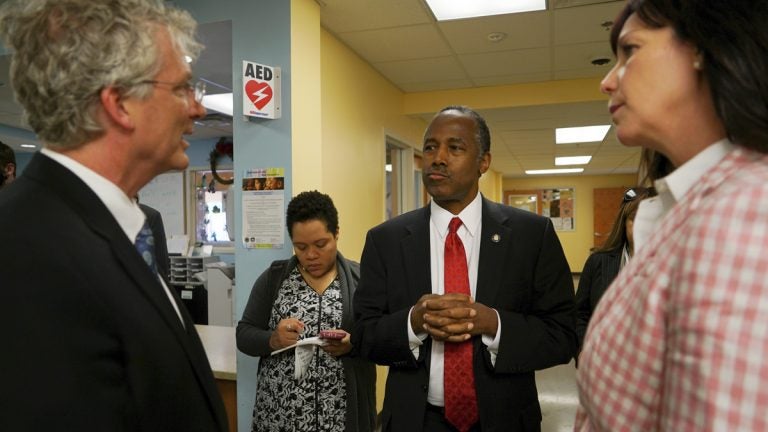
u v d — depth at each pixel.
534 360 1.12
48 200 0.62
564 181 13.12
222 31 2.55
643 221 0.64
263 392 1.61
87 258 0.60
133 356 0.61
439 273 1.24
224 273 4.16
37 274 0.56
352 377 1.55
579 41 3.25
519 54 3.51
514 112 4.64
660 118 0.53
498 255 1.20
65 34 0.64
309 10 2.53
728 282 0.40
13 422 0.53
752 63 0.46
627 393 0.51
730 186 0.44
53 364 0.55
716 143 0.52
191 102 0.78
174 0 2.51
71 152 0.68
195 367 0.71
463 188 1.22
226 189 6.34
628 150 7.71
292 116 2.34
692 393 0.41
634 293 0.51
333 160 3.11
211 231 6.43
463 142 1.20
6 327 0.54
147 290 0.66
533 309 1.24
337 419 1.53
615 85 0.59
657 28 0.53
